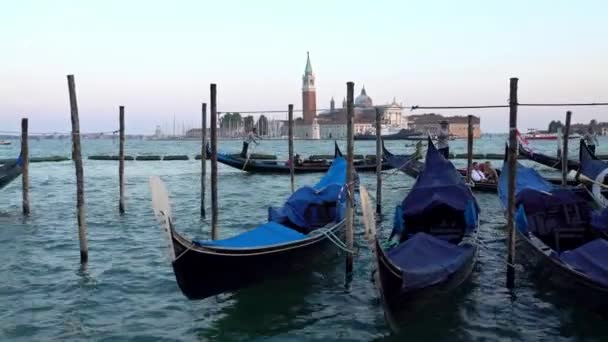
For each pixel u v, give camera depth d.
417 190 12.81
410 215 12.41
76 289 10.89
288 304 10.07
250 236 10.32
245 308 9.85
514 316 9.39
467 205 12.31
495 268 12.18
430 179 14.02
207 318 9.41
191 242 8.84
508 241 10.59
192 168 45.47
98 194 27.06
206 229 17.38
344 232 13.55
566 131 21.16
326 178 17.33
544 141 90.94
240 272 9.71
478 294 10.46
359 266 12.46
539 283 10.66
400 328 8.48
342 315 9.53
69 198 25.55
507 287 10.62
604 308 8.47
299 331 8.88
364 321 9.26
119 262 12.91
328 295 10.56
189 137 198.25
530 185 15.89
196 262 8.92
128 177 37.38
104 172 42.06
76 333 8.79
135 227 17.53
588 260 9.18
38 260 13.16
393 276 8.02
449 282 9.27
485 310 9.67
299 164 34.84
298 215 13.52
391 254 9.60
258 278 10.15
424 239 10.20
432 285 8.73
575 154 55.88
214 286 9.41
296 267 11.10
